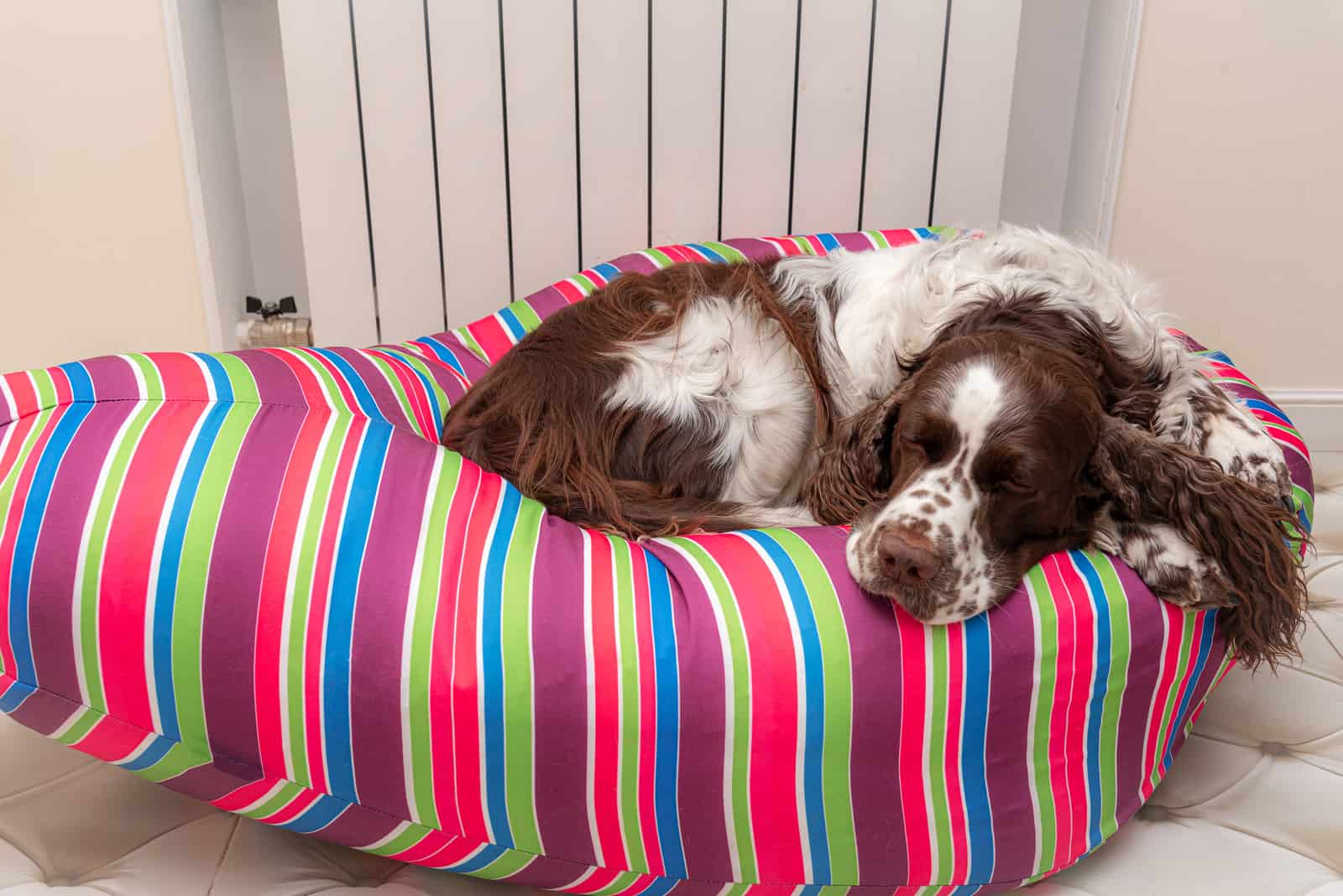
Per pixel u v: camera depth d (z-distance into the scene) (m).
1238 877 1.49
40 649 1.23
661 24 2.54
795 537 1.45
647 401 1.75
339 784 1.28
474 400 1.81
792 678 1.26
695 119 2.65
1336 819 1.59
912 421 1.45
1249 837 1.57
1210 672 1.55
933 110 2.63
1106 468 1.44
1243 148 2.71
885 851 1.34
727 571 1.35
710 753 1.26
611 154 2.68
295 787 1.29
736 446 1.78
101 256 2.74
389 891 1.45
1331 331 2.92
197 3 2.62
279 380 1.56
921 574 1.28
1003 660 1.32
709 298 1.86
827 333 1.85
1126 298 1.72
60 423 1.31
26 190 2.64
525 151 2.66
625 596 1.32
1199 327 2.94
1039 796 1.39
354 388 1.71
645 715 1.24
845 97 2.62
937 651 1.30
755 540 1.44
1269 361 2.97
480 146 2.64
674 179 2.72
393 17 2.49
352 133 2.60
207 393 1.43
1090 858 1.54
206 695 1.24
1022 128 3.01
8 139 2.57
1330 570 2.30
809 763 1.28
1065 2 2.84
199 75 2.63
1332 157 2.70
